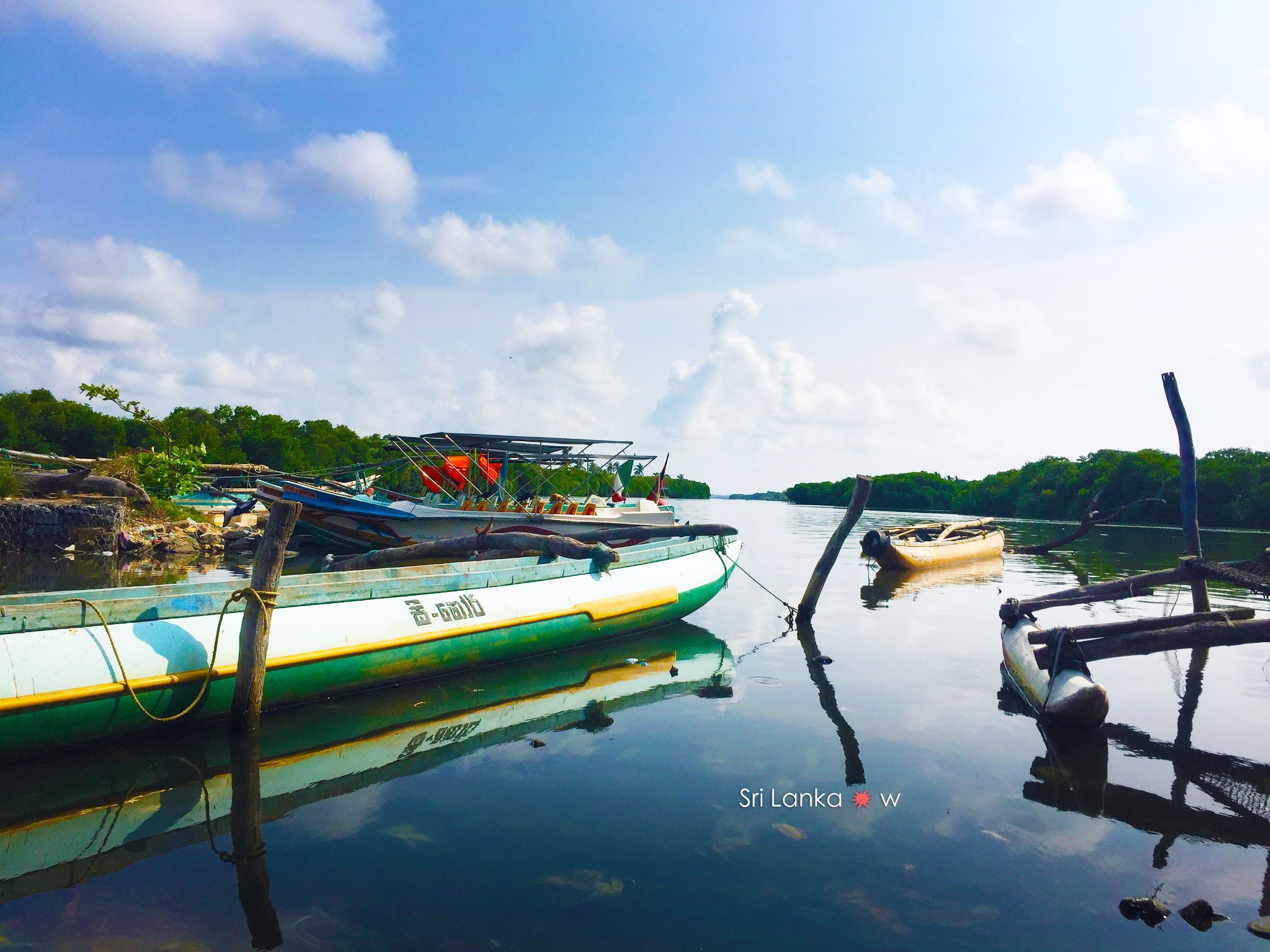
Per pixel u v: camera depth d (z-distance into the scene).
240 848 4.76
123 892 4.22
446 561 18.22
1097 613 14.04
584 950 3.76
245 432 74.75
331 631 7.84
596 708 7.96
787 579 19.55
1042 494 75.25
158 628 6.75
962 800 5.72
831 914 4.14
